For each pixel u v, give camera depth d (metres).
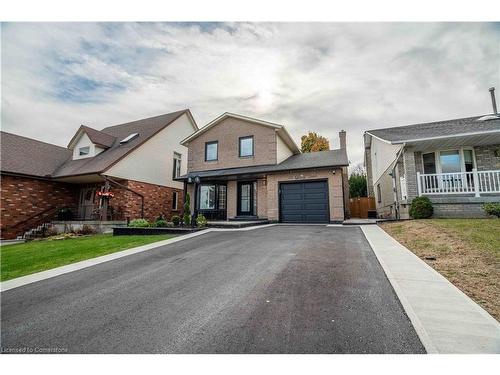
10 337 2.95
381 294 3.58
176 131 19.67
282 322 2.91
